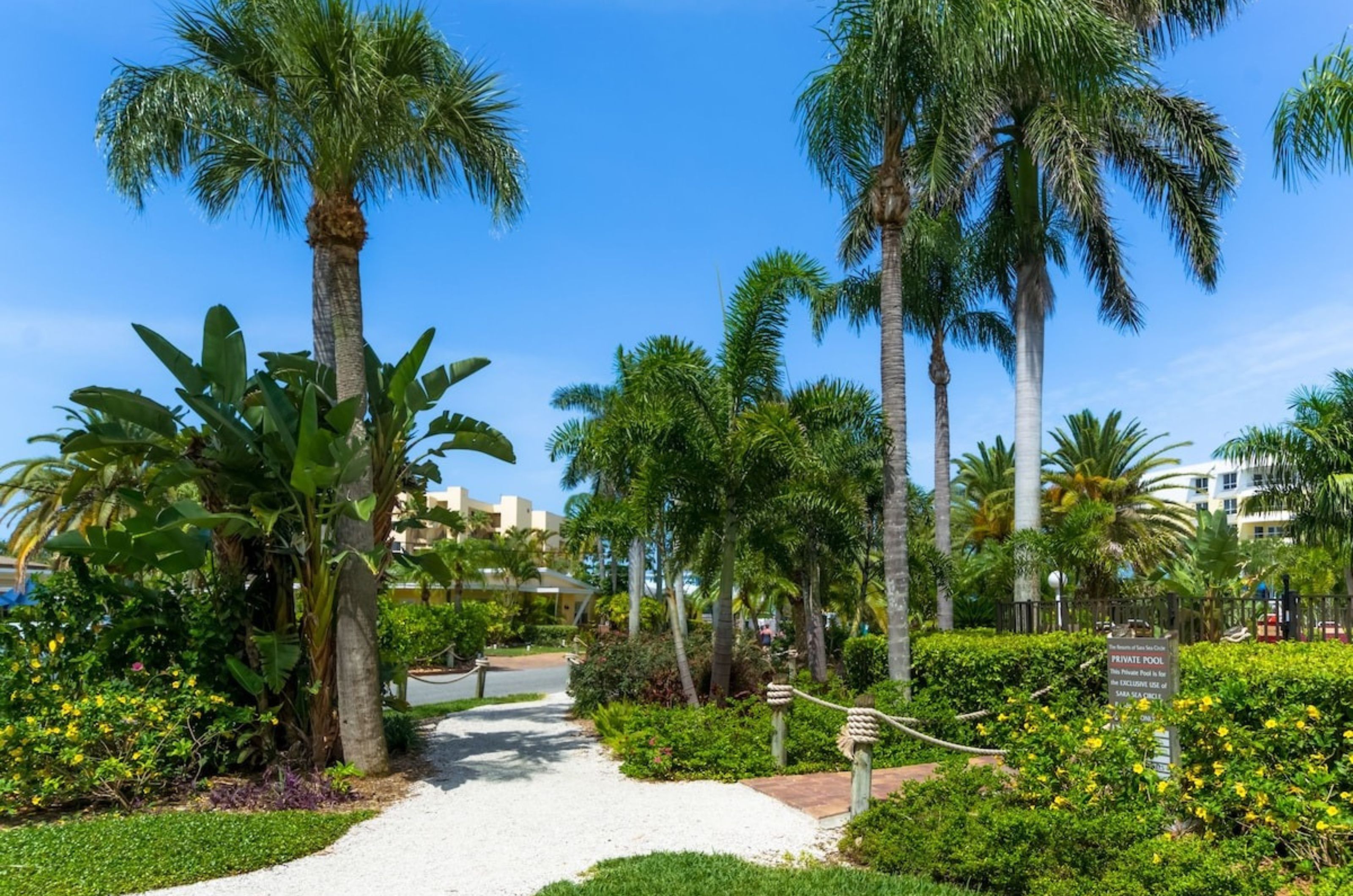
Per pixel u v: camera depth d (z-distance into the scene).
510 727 13.34
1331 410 15.80
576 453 14.41
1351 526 15.77
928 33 10.77
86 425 9.04
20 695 8.00
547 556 61.28
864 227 18.58
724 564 12.16
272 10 8.73
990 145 17.62
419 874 6.01
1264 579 29.53
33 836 6.59
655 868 5.87
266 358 10.03
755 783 8.80
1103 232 17.89
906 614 11.77
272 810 7.77
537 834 7.06
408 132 9.01
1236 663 7.21
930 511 24.50
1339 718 6.34
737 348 12.21
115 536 8.49
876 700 10.77
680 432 11.79
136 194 9.90
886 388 12.33
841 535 14.45
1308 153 8.70
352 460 8.64
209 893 5.58
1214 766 5.99
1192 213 17.02
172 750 8.16
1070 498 29.69
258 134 10.29
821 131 12.43
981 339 22.09
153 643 9.11
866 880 5.56
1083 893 4.97
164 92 9.32
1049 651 10.32
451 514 11.25
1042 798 6.16
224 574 9.35
